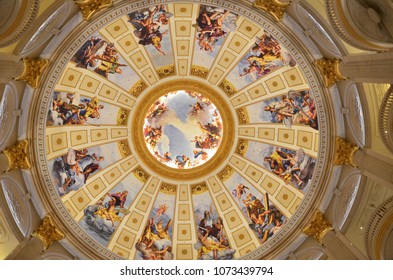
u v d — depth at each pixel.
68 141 22.52
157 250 23.48
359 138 17.25
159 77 24.17
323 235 18.86
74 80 21.66
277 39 18.34
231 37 21.84
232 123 24.97
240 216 23.91
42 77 17.67
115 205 23.78
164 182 25.27
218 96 24.59
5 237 16.92
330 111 18.58
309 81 18.66
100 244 21.69
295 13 16.77
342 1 13.29
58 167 21.56
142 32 21.30
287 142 23.16
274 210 22.83
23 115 17.78
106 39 20.88
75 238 20.55
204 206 24.72
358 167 16.75
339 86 17.64
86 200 22.80
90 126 23.59
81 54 20.50
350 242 17.16
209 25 21.23
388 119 14.12
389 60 11.93
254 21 18.05
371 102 16.38
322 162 19.39
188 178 25.33
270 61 21.78
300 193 21.92
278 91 22.67
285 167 23.08
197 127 26.47
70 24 17.02
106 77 22.94
